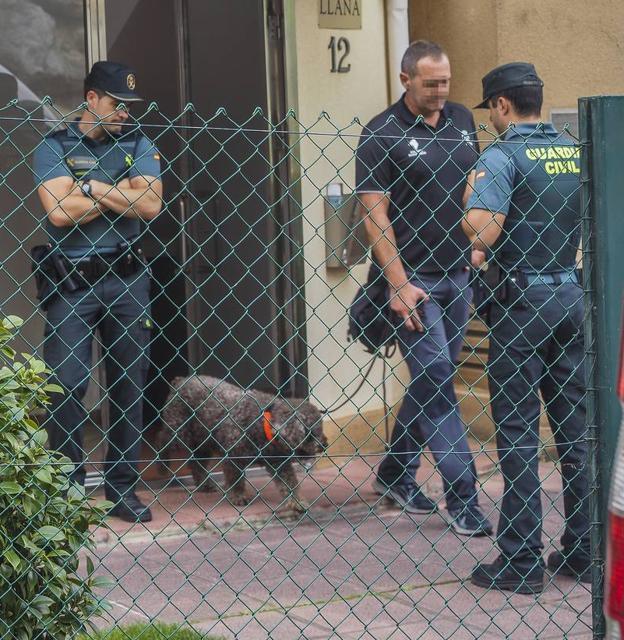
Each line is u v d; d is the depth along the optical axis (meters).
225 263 11.56
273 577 8.09
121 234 9.10
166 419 10.15
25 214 10.32
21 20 10.30
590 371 6.13
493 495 10.27
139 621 7.09
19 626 5.27
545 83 11.80
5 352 5.45
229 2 11.27
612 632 3.98
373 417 11.78
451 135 9.49
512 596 7.69
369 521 9.62
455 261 9.23
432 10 12.19
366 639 6.89
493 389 7.84
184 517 9.55
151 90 11.07
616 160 6.04
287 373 11.30
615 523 3.98
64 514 5.40
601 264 6.07
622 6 12.11
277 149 11.20
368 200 9.27
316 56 11.36
